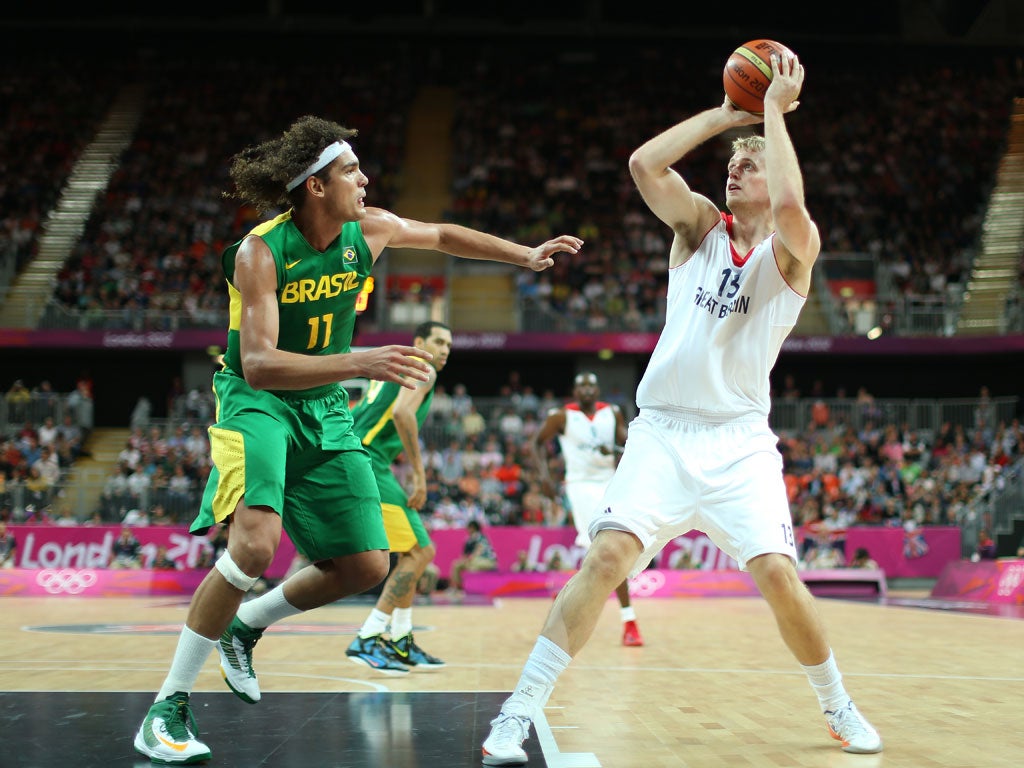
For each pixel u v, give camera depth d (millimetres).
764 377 3365
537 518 17094
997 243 24609
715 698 4262
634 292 23594
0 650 6438
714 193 26812
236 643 3748
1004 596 12539
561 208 26297
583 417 7695
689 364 3301
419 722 3627
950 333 21531
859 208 25969
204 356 22484
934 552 16219
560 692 4449
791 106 3227
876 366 23250
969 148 27719
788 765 2910
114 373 23250
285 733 3408
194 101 29016
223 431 3289
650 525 3180
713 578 14875
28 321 21453
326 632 8094
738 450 3258
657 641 7203
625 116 29547
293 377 3027
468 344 21562
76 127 27812
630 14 30422
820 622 3150
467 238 3686
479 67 31250
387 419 5559
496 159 27938
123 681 4781
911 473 18125
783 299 3316
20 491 16672
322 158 3256
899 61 30453
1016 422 18750
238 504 3207
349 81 30328
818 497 17047
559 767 2883
